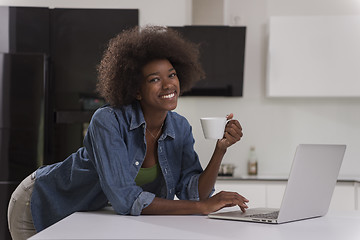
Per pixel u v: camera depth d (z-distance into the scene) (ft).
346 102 14.76
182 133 6.52
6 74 13.39
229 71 14.07
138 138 6.12
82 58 14.07
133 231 4.53
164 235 4.33
